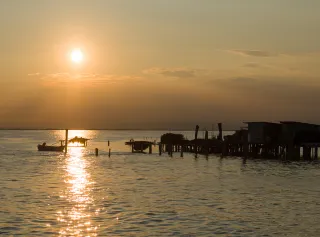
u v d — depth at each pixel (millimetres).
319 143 91188
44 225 32594
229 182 57750
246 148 88500
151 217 35562
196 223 33781
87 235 30266
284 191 49594
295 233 31219
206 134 110812
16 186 52000
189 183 56500
